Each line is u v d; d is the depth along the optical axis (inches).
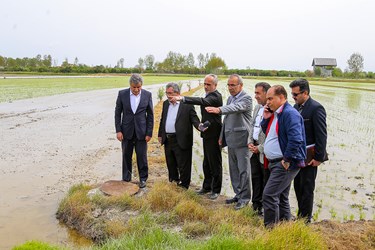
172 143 265.6
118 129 273.1
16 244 198.5
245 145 233.8
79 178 319.9
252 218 214.5
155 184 265.3
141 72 4763.8
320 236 180.5
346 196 282.0
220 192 277.4
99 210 231.8
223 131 245.8
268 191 187.9
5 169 341.7
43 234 212.2
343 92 1667.1
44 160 378.6
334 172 350.9
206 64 4906.5
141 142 273.1
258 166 224.7
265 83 217.2
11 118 673.6
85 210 230.2
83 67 4431.6
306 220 207.3
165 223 214.5
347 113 861.8
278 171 185.0
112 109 866.8
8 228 218.2
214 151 251.0
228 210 222.2
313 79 3361.2
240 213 217.0
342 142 505.4
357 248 183.3
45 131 549.6
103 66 4788.4
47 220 231.6
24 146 442.0
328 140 519.5
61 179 315.9
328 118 765.3
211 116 247.6
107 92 1419.8
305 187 206.1
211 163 253.8
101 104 974.4
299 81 200.5
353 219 234.5
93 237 208.2
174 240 179.9
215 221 209.8
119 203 237.6
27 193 279.1
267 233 173.8
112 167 358.3
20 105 903.7
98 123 647.1
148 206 231.5
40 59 4783.5
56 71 4111.7
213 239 168.9
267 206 188.9
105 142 480.1
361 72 3850.9
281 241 163.8
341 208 256.5
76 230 219.0
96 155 406.3
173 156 272.8
